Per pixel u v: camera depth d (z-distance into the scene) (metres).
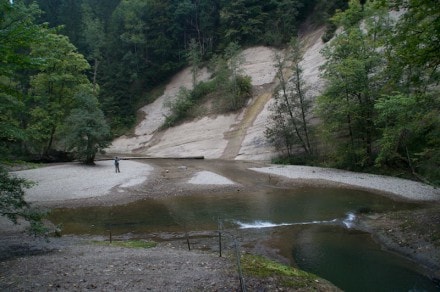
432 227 13.29
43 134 38.09
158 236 14.88
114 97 63.06
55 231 15.03
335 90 29.03
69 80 38.56
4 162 13.21
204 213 18.62
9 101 14.66
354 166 29.67
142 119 61.50
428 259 11.01
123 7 71.94
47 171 30.45
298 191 23.38
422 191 21.00
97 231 15.90
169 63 67.62
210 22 67.75
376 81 27.53
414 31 9.29
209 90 57.66
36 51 34.06
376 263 11.14
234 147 44.06
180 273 8.66
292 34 60.34
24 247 12.21
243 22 64.69
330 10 54.38
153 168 33.75
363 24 35.53
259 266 9.52
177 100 56.44
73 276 8.45
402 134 22.12
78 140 34.06
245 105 51.47
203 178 28.14
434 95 14.12
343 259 11.52
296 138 37.06
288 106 37.16
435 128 17.34
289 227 15.55
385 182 24.09
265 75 55.53
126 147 55.62
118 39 70.38
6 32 9.56
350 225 15.57
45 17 77.31
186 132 51.84
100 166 34.66
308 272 10.30
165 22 68.50
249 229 15.45
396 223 14.87
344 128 31.30
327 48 31.75
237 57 53.47
